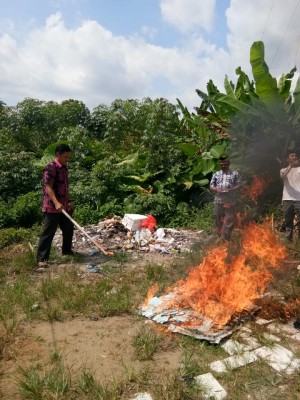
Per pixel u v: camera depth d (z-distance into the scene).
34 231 7.94
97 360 3.21
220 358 3.23
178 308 4.09
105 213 9.27
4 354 3.29
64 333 3.66
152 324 3.83
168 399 2.70
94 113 19.06
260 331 3.64
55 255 6.14
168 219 9.05
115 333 3.67
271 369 3.07
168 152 10.43
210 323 3.73
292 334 3.61
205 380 2.93
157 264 5.59
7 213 8.72
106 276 5.23
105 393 2.73
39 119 16.66
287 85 8.29
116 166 10.53
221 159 6.51
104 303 4.21
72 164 11.72
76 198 9.80
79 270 5.48
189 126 11.98
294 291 4.48
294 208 6.77
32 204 8.95
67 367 3.09
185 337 3.54
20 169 10.30
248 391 2.80
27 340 3.52
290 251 5.76
